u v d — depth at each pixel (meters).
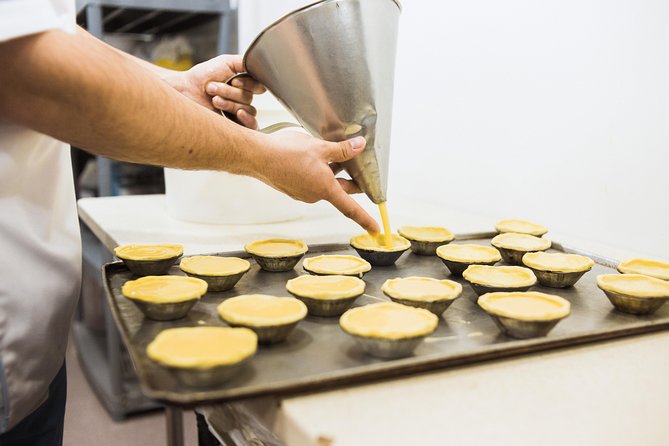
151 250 0.74
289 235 0.98
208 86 0.86
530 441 0.39
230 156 0.62
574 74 0.95
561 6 0.96
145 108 0.52
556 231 1.02
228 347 0.44
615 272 0.77
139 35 2.43
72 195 0.77
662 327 0.56
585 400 0.44
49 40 0.46
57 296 0.71
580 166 0.96
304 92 0.72
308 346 0.50
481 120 1.17
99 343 2.00
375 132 0.74
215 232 0.99
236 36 2.12
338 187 0.72
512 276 0.68
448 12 1.23
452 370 0.47
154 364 0.45
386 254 0.78
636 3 0.84
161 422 1.64
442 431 0.39
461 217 1.17
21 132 0.63
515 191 1.10
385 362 0.47
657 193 0.84
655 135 0.83
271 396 0.41
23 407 0.70
